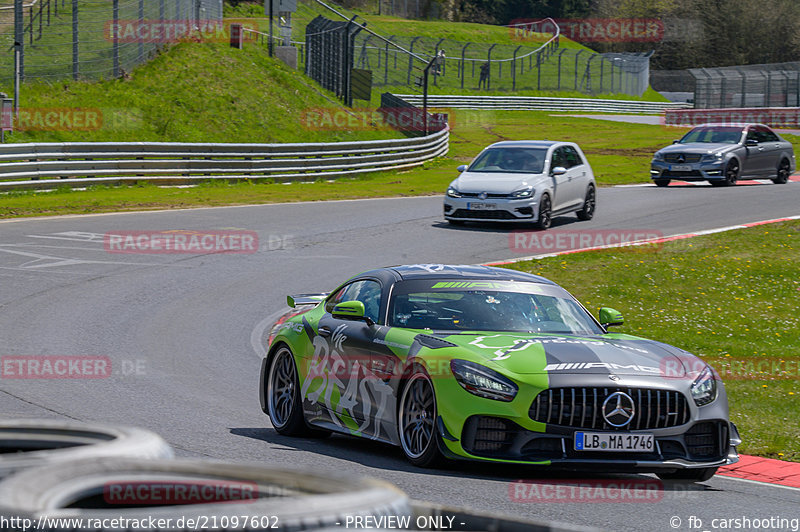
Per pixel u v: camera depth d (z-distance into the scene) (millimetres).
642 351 25859
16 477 7730
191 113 126375
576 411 23453
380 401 26406
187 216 81812
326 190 105062
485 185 78812
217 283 57812
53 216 78812
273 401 31016
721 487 25094
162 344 43406
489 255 68438
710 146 111750
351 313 27281
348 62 156875
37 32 135750
